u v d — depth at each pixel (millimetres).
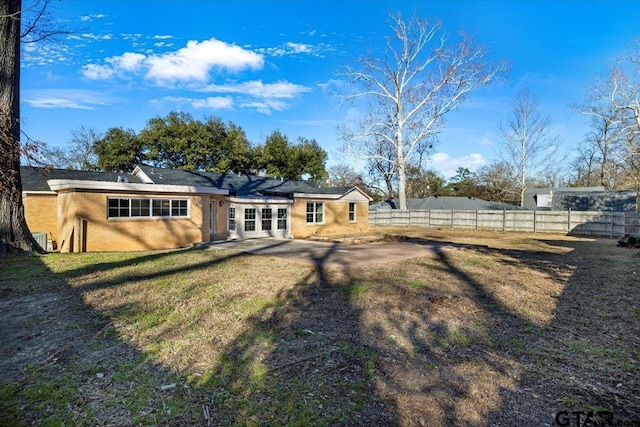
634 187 29969
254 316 4773
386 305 5324
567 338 4121
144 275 7367
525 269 8641
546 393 2891
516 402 2752
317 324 4488
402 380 3088
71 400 2713
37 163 9781
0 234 9461
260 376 3119
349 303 5410
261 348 3730
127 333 4117
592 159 37594
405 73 27812
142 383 2980
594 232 20125
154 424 2430
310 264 8695
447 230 24672
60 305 5227
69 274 7414
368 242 14828
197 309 5055
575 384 3041
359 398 2783
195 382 3002
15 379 3041
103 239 11414
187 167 32156
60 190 11930
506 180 36812
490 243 15695
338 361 3439
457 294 6098
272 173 35562
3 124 8797
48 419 2467
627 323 4656
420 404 2711
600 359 3549
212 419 2490
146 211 12305
